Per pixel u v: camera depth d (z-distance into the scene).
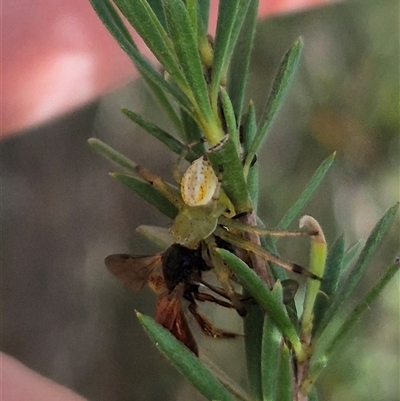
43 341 0.23
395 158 0.21
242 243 0.06
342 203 0.21
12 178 0.24
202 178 0.06
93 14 0.17
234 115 0.05
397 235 0.20
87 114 0.23
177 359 0.05
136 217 0.23
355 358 0.19
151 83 0.06
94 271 0.23
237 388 0.06
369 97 0.21
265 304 0.05
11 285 0.23
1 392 0.12
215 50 0.05
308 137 0.21
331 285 0.06
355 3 0.22
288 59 0.05
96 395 0.22
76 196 0.24
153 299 0.22
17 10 0.16
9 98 0.17
